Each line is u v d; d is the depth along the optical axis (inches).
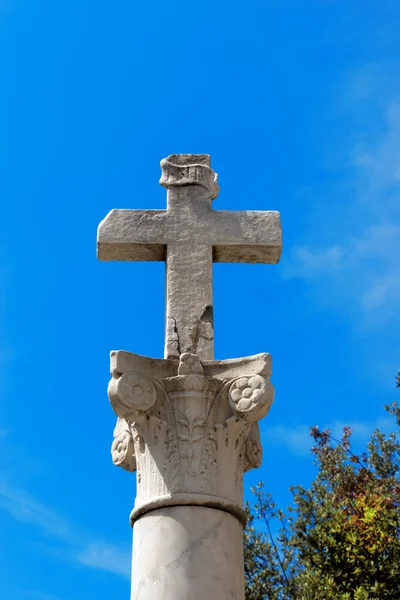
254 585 649.6
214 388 243.6
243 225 279.6
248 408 239.3
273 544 669.3
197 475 233.5
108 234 276.2
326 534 588.7
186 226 277.7
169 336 259.9
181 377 242.2
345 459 681.6
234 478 240.1
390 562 571.2
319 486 651.5
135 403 237.3
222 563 224.5
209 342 260.2
